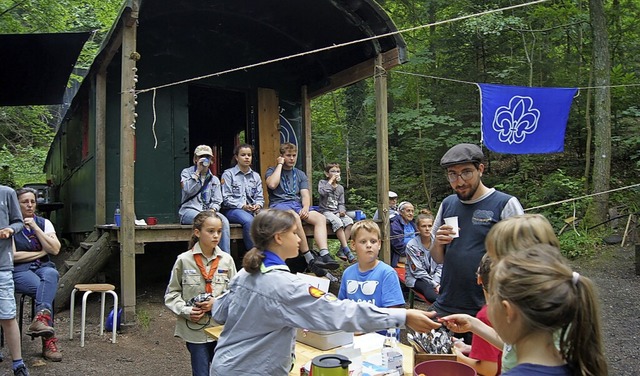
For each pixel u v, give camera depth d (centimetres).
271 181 662
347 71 771
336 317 197
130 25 555
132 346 498
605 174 952
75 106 881
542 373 129
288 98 859
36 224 475
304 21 735
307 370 212
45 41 709
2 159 1650
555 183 1020
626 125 1134
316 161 1410
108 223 703
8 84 893
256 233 215
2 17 970
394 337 274
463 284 291
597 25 972
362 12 670
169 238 583
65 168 1052
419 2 1270
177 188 750
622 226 930
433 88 1208
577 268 805
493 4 1152
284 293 201
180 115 761
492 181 1173
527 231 176
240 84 818
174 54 760
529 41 1182
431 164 1217
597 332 130
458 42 1176
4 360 447
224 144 1154
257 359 207
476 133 1084
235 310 214
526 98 702
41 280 458
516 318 132
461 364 198
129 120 560
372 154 1352
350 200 1245
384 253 667
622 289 690
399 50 668
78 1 1233
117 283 700
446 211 314
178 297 325
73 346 488
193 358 320
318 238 639
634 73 1108
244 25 779
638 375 439
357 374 214
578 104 1166
